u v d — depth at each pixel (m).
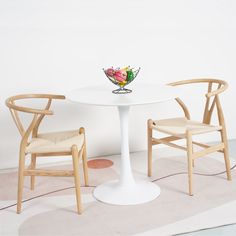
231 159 3.27
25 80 3.14
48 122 3.27
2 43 3.03
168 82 3.57
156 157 3.40
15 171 3.17
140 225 2.16
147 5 3.37
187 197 2.51
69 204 2.47
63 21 3.16
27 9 3.05
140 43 3.41
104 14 3.26
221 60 3.73
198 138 3.83
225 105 3.85
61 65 3.21
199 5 3.54
